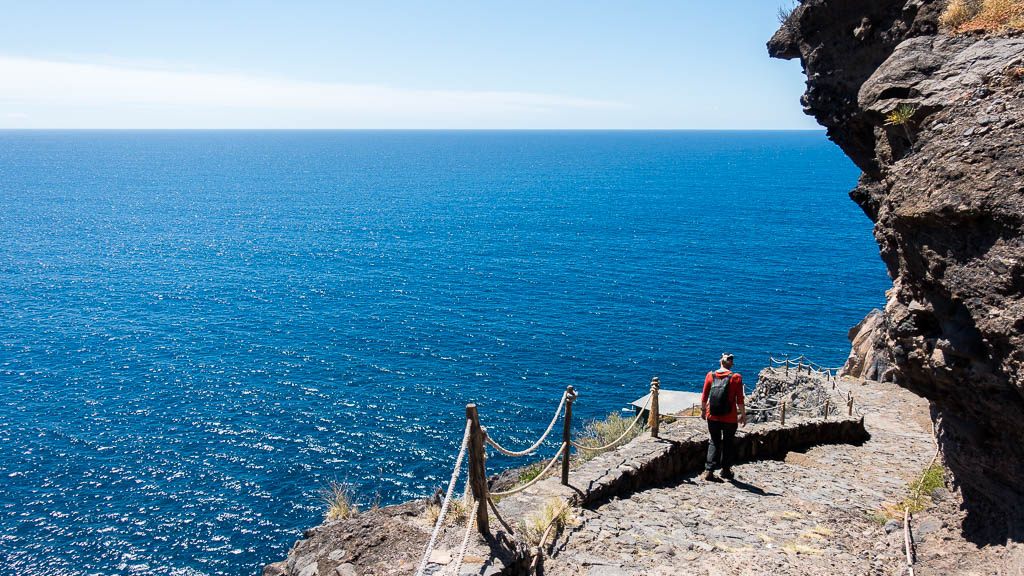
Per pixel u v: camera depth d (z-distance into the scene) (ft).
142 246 371.15
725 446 35.19
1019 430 18.52
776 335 205.36
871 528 28.17
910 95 24.36
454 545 21.85
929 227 19.58
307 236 408.26
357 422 143.23
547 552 23.16
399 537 23.26
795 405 72.69
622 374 172.96
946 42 25.03
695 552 23.99
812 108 43.09
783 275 291.38
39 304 245.65
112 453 129.49
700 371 175.22
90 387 164.25
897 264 23.20
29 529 103.60
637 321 221.25
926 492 32.12
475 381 167.63
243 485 117.39
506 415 146.92
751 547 25.00
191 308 242.37
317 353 190.19
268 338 204.85
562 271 305.12
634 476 32.12
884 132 25.91
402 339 202.90
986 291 17.48
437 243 382.22
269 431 139.03
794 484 35.40
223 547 100.07
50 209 533.96
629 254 345.10
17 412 148.46
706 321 220.64
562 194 655.35
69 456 127.95
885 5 35.88
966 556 21.99
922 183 20.07
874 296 252.83
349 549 22.93
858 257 329.93
